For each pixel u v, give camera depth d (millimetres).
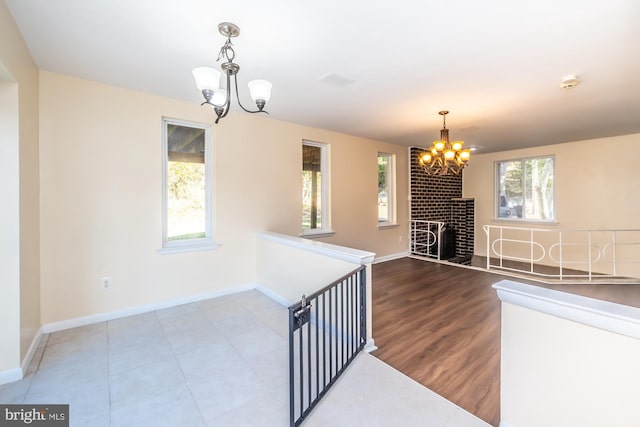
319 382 1885
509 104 3271
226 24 1814
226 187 3521
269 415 1621
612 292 3822
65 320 2611
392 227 5727
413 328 2725
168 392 1804
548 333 1276
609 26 1821
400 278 4383
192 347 2340
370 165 5242
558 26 1823
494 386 1870
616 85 2744
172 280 3178
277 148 3957
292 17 1744
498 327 2744
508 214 6398
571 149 5414
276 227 3975
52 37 1988
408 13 1704
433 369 2062
